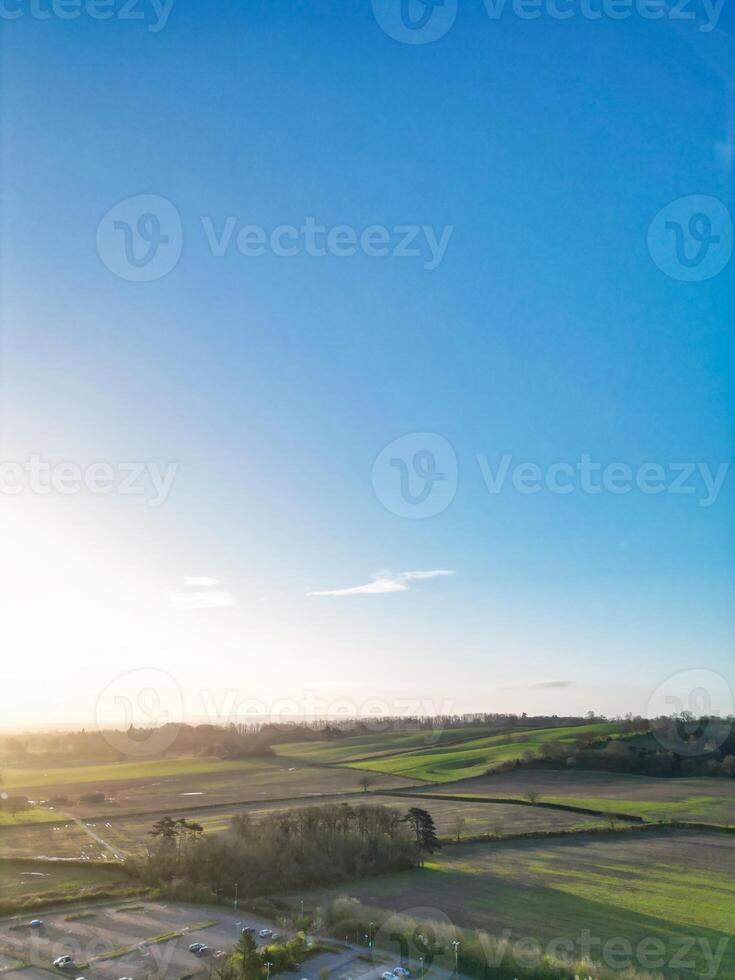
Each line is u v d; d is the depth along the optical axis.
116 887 66.56
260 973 46.09
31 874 70.88
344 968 47.09
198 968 47.91
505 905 61.25
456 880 69.44
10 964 48.66
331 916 56.94
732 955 50.09
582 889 65.94
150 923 57.22
